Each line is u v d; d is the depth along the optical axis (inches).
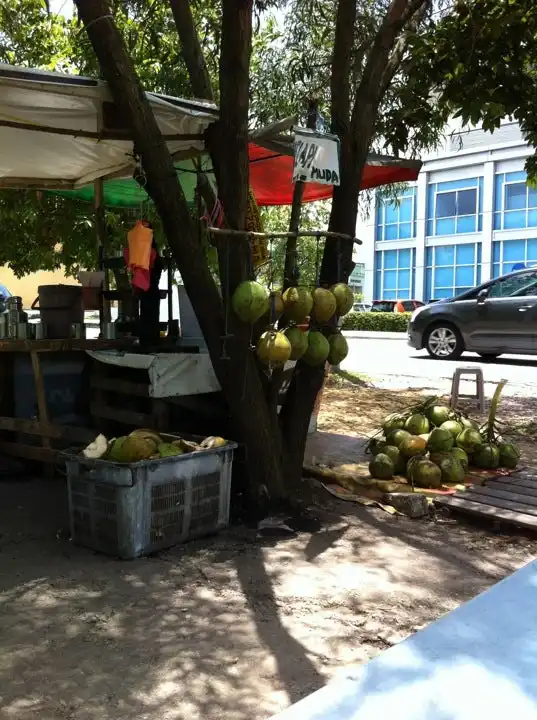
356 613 121.4
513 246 1179.3
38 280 723.4
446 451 196.1
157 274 214.8
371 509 179.8
